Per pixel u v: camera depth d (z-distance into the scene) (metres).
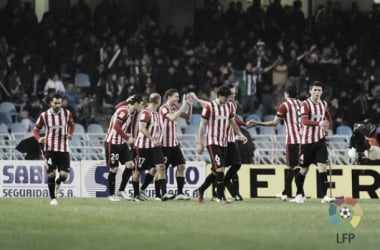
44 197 63.19
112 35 92.12
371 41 98.62
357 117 86.31
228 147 53.22
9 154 74.19
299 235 32.44
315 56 92.69
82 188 64.62
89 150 75.00
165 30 97.44
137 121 58.34
